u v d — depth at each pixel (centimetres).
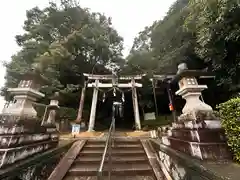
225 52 496
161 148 381
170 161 312
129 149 454
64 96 1127
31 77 351
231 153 239
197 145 247
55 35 1306
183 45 912
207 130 255
